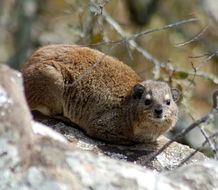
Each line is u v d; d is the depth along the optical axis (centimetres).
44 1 2716
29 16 2467
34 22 2541
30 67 1292
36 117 1319
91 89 1281
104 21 1800
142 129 1268
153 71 1584
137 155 1192
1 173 689
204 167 828
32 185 685
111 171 736
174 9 2417
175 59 2052
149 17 2491
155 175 775
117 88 1295
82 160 739
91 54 1323
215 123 1666
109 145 1259
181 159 1178
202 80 1975
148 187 728
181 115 1539
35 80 1274
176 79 1547
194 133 1873
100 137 1272
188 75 1588
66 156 734
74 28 1691
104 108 1280
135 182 729
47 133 803
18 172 695
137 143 1289
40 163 711
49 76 1263
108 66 1316
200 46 1955
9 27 2570
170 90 1307
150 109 1237
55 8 2692
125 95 1291
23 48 2375
